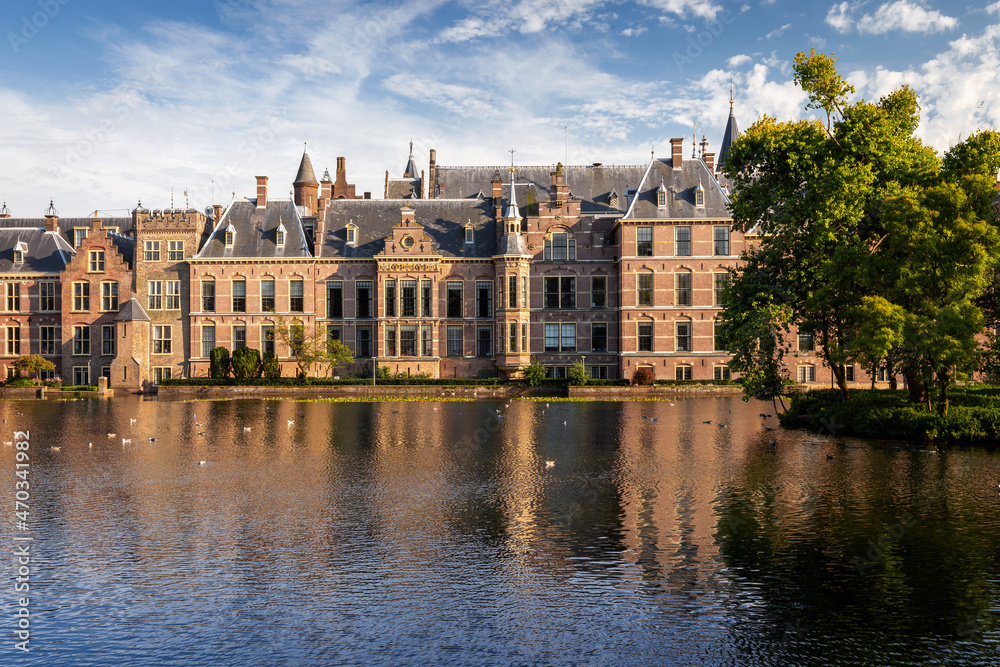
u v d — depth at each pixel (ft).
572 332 238.07
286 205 248.11
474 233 244.22
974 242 102.47
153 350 243.40
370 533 60.29
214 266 240.32
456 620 43.73
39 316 252.21
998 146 115.55
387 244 237.25
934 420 109.19
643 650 40.32
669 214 228.02
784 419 136.56
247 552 55.36
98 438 115.14
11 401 198.29
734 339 131.34
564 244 238.68
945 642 41.24
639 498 72.54
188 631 42.32
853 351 111.65
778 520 64.13
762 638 41.75
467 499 72.08
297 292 241.55
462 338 240.32
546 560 53.88
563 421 141.08
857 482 79.36
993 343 114.73
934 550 55.93
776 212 132.26
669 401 194.90
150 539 58.44
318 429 127.24
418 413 158.30
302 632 42.19
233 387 213.66
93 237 247.29
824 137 127.95
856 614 44.75
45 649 40.06
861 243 119.34
